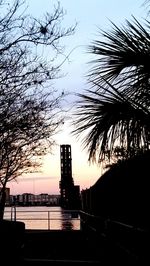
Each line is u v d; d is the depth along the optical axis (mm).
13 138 9875
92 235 14102
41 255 11266
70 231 18156
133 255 7098
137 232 6758
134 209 7172
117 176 6059
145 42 4199
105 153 4219
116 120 4184
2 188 14289
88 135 4285
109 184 9711
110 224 10000
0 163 12125
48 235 17109
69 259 10500
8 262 7340
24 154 13102
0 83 7496
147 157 4305
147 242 6004
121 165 4848
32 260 10258
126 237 8055
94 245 13039
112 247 9758
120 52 4262
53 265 9703
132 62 4207
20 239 8516
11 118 8766
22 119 8633
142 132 4113
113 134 4176
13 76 7398
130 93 4230
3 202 14312
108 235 10148
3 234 7469
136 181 5137
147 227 6383
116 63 4309
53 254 11414
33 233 17734
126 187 6754
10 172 13914
